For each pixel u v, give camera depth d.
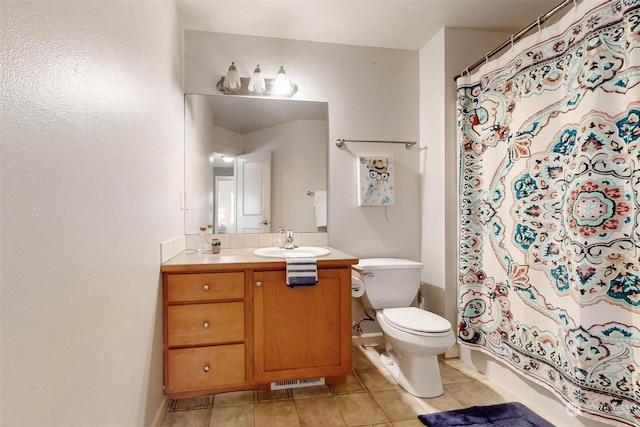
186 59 2.14
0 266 0.55
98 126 0.89
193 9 1.93
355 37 2.29
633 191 1.16
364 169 2.36
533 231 1.59
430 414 1.56
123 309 1.07
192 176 2.14
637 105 1.14
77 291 0.78
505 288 1.77
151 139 1.38
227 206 2.22
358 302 2.37
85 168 0.82
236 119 2.23
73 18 0.76
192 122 2.14
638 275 1.16
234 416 1.54
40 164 0.65
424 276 2.43
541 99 1.55
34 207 0.63
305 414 1.56
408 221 2.47
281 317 1.68
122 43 1.06
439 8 1.98
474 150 2.01
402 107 2.47
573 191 1.33
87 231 0.83
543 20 1.56
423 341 1.66
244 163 2.24
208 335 1.60
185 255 1.89
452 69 2.19
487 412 1.57
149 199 1.35
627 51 1.17
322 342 1.73
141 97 1.25
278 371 1.68
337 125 2.37
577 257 1.30
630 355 1.19
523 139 1.65
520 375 1.71
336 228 2.37
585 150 1.28
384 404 1.65
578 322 1.30
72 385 0.76
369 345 2.37
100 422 0.90
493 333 1.85
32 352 0.62
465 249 2.00
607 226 1.23
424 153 2.43
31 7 0.62
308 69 2.32
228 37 2.20
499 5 1.95
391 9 1.98
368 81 2.42
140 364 1.24
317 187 2.35
